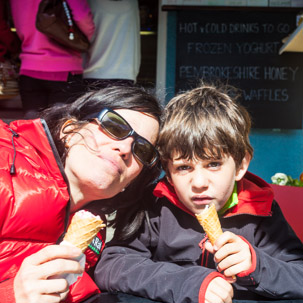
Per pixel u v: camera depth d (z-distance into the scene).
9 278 1.36
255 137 5.04
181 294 1.27
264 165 5.05
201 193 1.53
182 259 1.70
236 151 1.55
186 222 1.73
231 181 1.56
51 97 3.82
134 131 1.47
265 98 4.98
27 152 1.47
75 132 1.48
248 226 1.67
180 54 4.98
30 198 1.35
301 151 5.03
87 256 1.62
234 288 1.48
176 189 1.60
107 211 1.70
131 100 1.54
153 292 1.33
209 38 4.97
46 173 1.45
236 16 4.93
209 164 1.52
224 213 1.67
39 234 1.40
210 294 1.24
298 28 3.74
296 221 2.04
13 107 4.78
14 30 4.82
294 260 1.56
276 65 4.95
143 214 1.73
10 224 1.33
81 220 1.23
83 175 1.42
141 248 1.68
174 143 1.54
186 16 4.96
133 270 1.45
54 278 1.14
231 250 1.30
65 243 1.21
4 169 1.37
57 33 3.55
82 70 3.98
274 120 5.00
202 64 4.98
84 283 1.41
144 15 5.02
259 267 1.34
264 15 4.91
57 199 1.40
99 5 4.02
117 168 1.43
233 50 4.96
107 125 1.43
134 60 4.25
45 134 1.43
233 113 1.62
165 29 4.98
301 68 4.94
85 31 3.72
